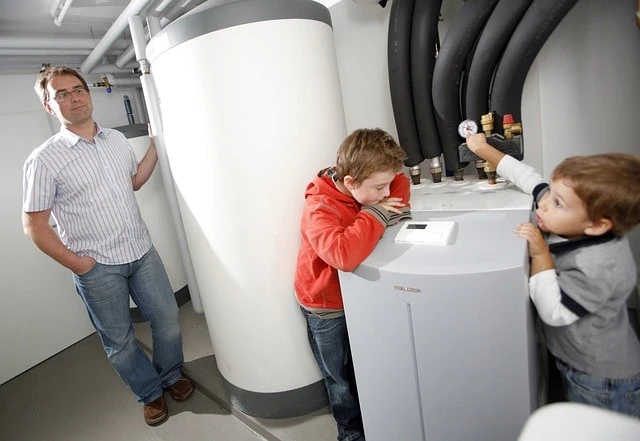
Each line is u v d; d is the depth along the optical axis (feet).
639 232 4.22
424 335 2.75
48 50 6.98
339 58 5.31
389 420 3.24
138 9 5.27
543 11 3.30
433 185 4.45
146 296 5.06
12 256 7.07
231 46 3.56
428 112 4.33
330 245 2.89
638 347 2.84
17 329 7.13
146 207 7.44
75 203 4.42
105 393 6.16
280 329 4.29
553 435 1.36
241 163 3.83
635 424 1.32
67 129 4.40
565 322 2.48
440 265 2.58
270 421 4.65
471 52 3.95
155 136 5.69
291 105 3.76
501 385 2.64
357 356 3.20
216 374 5.69
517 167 3.47
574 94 4.12
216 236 4.16
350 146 3.05
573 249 2.57
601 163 2.40
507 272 2.36
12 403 6.30
